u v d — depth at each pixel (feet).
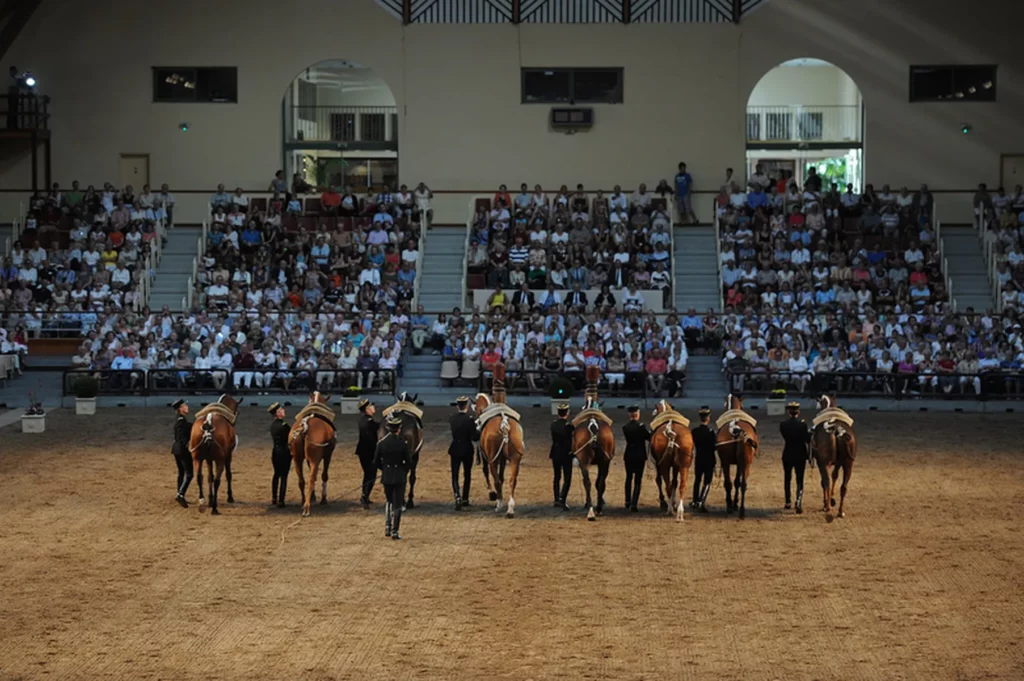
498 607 50.14
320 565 56.54
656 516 67.05
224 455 67.41
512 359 112.88
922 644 45.75
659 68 142.82
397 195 135.74
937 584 53.57
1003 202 136.46
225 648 45.24
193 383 112.37
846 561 57.41
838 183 149.28
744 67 142.51
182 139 144.66
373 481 69.26
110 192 136.67
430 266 130.41
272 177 144.87
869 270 124.88
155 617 48.85
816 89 149.59
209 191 142.82
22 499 70.90
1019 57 141.69
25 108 143.54
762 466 82.07
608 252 127.34
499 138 143.84
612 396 111.04
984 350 112.47
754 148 146.92
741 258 126.41
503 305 121.49
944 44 142.00
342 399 106.73
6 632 47.09
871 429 98.22
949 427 99.30
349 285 123.44
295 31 144.05
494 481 70.08
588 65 143.02
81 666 43.45
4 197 142.31
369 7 143.54
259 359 113.29
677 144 143.02
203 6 143.64
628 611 49.67
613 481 77.41
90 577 54.60
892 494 72.79
